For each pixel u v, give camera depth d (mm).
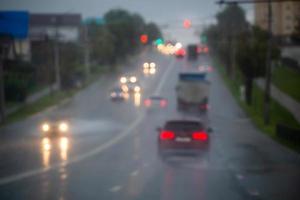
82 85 113812
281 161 32781
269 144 43281
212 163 31641
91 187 22969
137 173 27484
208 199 20188
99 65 150000
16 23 120750
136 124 60062
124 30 149500
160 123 60938
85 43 132000
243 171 28312
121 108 80125
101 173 27469
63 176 26500
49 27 166000
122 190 22219
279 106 79500
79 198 20328
